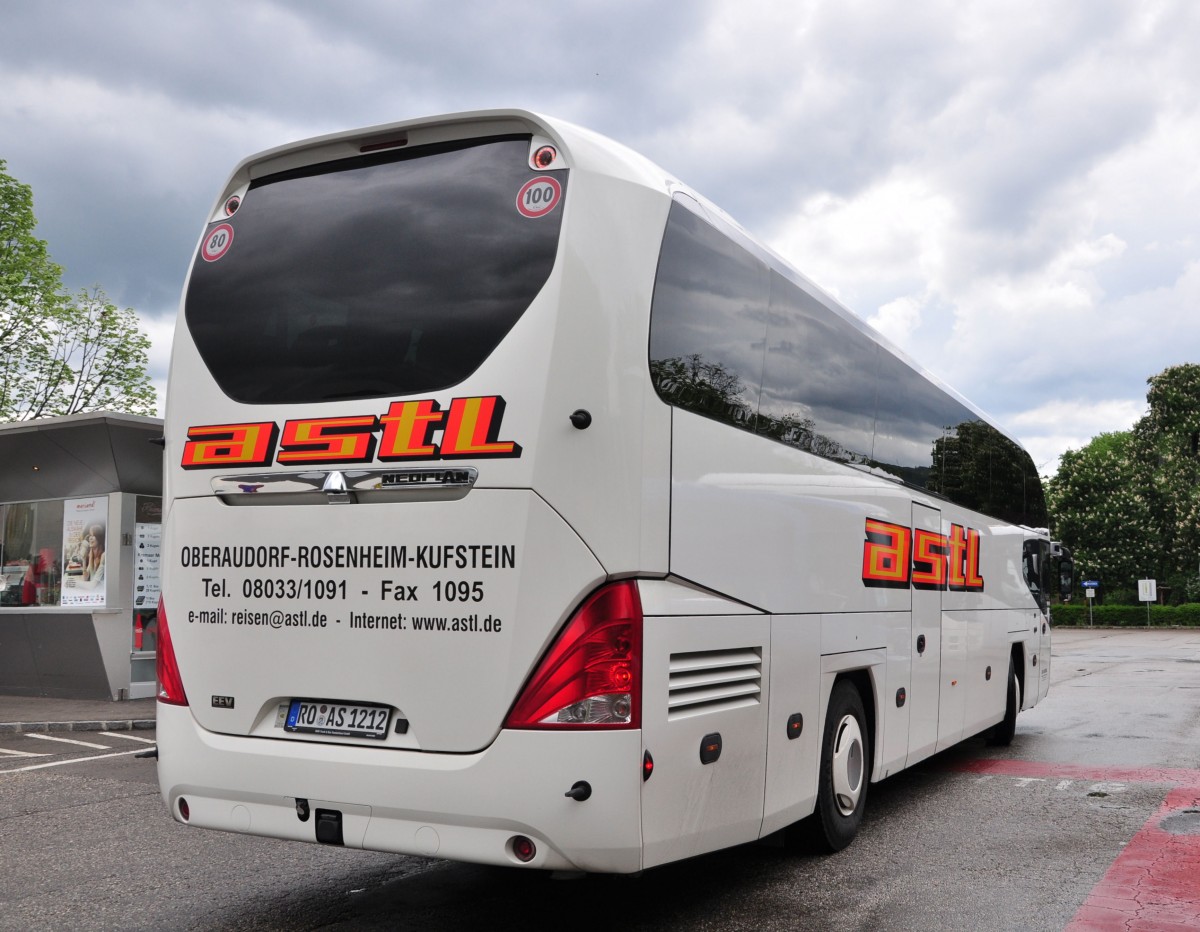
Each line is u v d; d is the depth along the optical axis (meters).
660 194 4.72
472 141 4.61
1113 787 8.95
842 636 6.39
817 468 6.21
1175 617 50.84
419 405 4.32
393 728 4.32
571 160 4.36
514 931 4.98
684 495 4.66
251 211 4.96
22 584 15.60
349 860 6.36
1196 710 15.09
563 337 4.17
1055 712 14.97
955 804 8.20
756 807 5.20
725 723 4.88
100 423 13.83
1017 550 11.56
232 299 4.87
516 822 4.05
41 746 11.41
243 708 4.64
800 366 6.08
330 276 4.65
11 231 27.23
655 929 5.02
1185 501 55.62
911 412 8.13
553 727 4.05
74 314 28.06
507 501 4.12
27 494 15.48
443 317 4.36
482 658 4.14
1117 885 5.84
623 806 4.10
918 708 7.90
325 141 4.79
